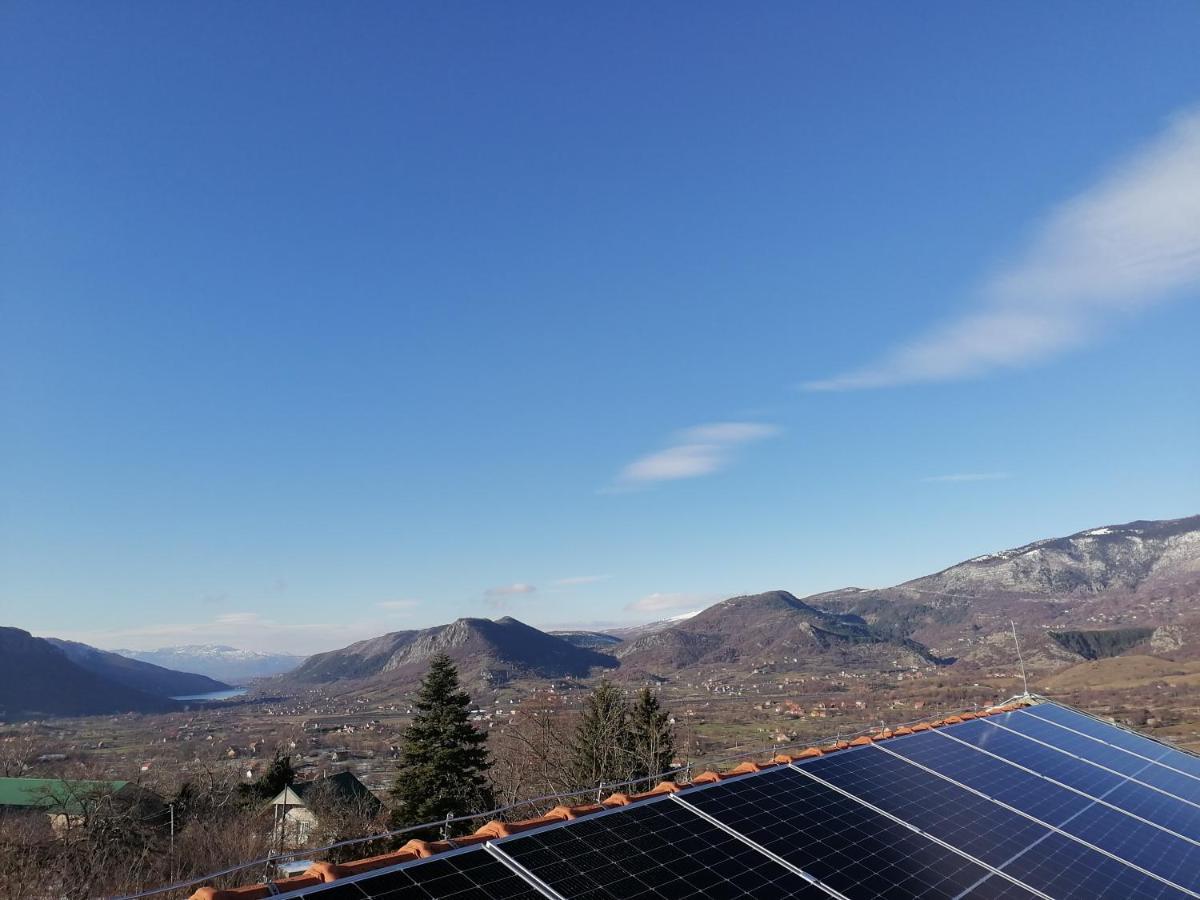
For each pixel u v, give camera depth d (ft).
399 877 27.32
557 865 31.27
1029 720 89.92
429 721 176.45
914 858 41.11
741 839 38.29
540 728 207.82
